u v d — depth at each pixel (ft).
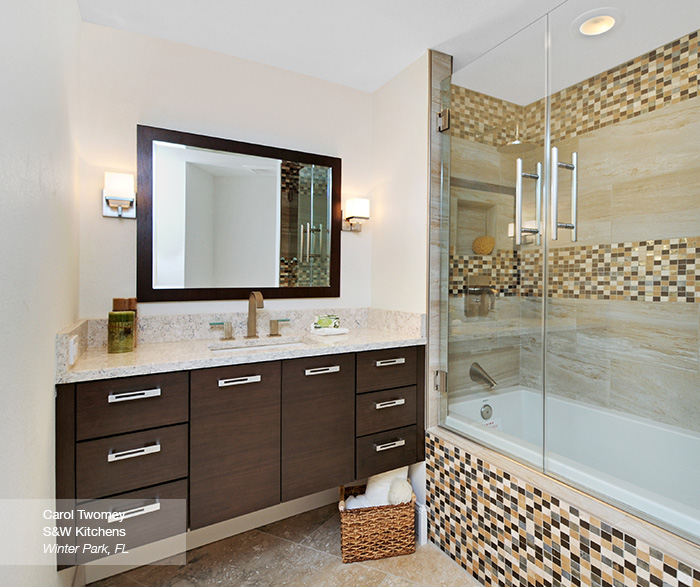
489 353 6.31
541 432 5.50
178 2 5.48
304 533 6.63
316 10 5.66
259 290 7.25
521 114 6.05
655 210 5.51
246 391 5.15
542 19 5.78
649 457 5.44
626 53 5.51
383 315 7.75
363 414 6.08
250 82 7.10
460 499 5.85
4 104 2.63
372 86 8.04
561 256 5.84
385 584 5.41
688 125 5.16
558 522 4.45
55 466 4.08
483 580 5.39
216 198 6.84
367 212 7.91
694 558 3.45
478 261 6.49
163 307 6.48
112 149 6.07
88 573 5.48
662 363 5.46
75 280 5.53
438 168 6.80
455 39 6.39
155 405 4.59
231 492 5.06
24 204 3.09
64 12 4.58
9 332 2.73
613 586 3.92
